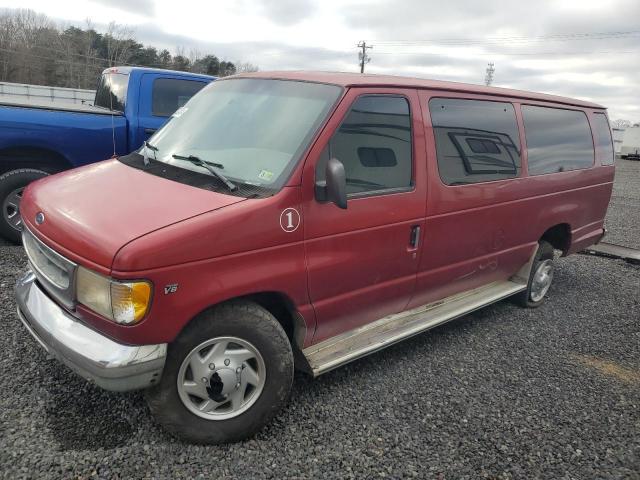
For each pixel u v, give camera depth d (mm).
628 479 2941
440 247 3832
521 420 3391
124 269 2346
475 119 4090
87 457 2660
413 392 3584
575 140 5316
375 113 3314
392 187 3420
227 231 2604
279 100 3346
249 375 2863
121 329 2418
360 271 3289
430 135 3652
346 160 3131
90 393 3174
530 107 4746
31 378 3262
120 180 3090
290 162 2920
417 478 2775
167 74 6566
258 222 2713
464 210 3938
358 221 3184
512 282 5098
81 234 2537
